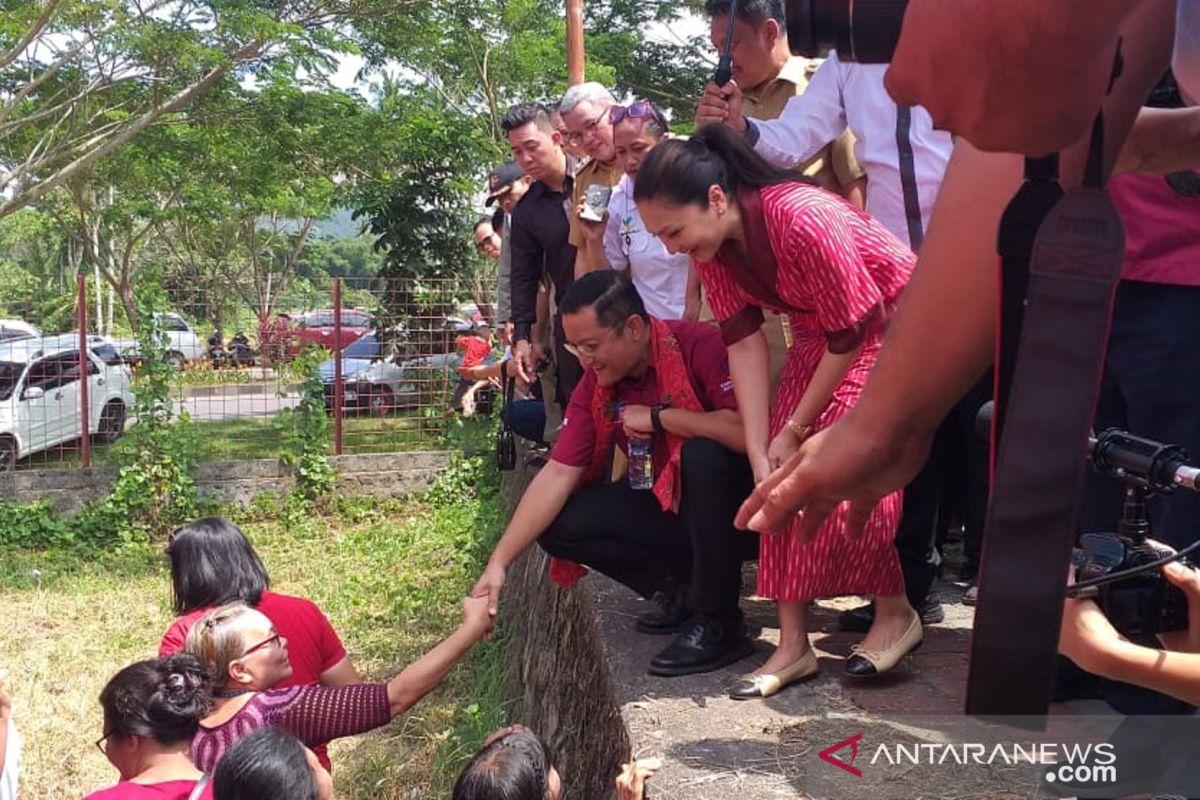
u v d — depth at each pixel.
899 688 2.93
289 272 34.53
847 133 3.83
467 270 13.38
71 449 12.58
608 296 3.19
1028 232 0.74
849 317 2.63
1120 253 0.67
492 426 11.97
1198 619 1.37
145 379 11.08
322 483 11.65
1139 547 1.38
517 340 5.76
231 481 11.50
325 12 15.95
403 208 13.09
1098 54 0.65
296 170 18.28
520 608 6.49
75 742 6.39
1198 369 2.45
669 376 3.20
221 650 3.19
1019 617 0.68
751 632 3.51
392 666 7.28
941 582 4.10
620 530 3.41
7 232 31.64
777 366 3.59
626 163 4.14
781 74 4.05
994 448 0.76
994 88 0.67
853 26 0.88
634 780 2.56
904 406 1.02
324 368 12.60
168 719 2.92
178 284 12.23
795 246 2.63
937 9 0.68
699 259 2.75
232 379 12.14
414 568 9.70
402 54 16.88
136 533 10.84
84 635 8.26
